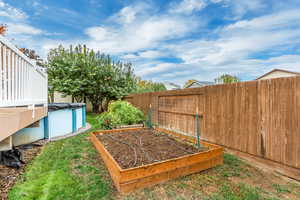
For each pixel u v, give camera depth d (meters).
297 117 2.54
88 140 4.65
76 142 4.43
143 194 2.12
